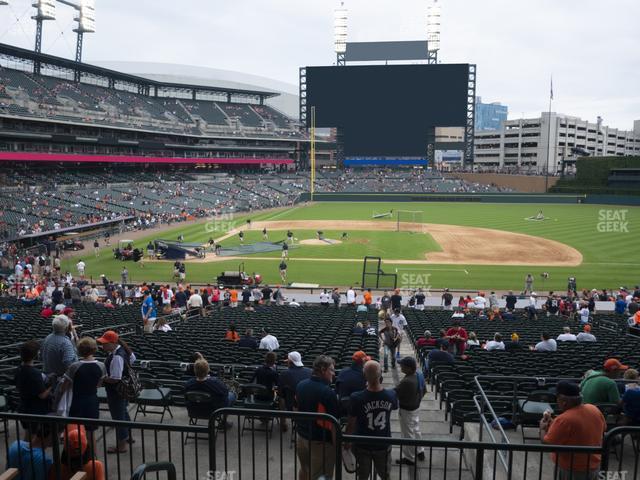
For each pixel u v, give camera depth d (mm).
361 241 58312
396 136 124312
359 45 132375
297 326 22078
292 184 117000
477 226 70188
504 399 10633
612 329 25578
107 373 8641
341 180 121812
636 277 41906
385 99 123125
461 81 120625
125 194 81000
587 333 19891
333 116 125312
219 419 9352
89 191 77000
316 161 140625
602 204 100438
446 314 29453
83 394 7594
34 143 77500
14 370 11320
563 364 14039
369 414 6934
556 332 22953
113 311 27078
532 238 59906
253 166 130250
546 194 104125
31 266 41688
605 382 8430
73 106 87812
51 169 83438
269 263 47594
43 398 7613
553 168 171750
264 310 30141
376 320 25266
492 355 15594
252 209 92750
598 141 193250
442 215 83250
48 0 91812
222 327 21672
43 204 64562
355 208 95312
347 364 13703
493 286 39750
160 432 9672
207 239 59750
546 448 5617
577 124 179750
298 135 129625
